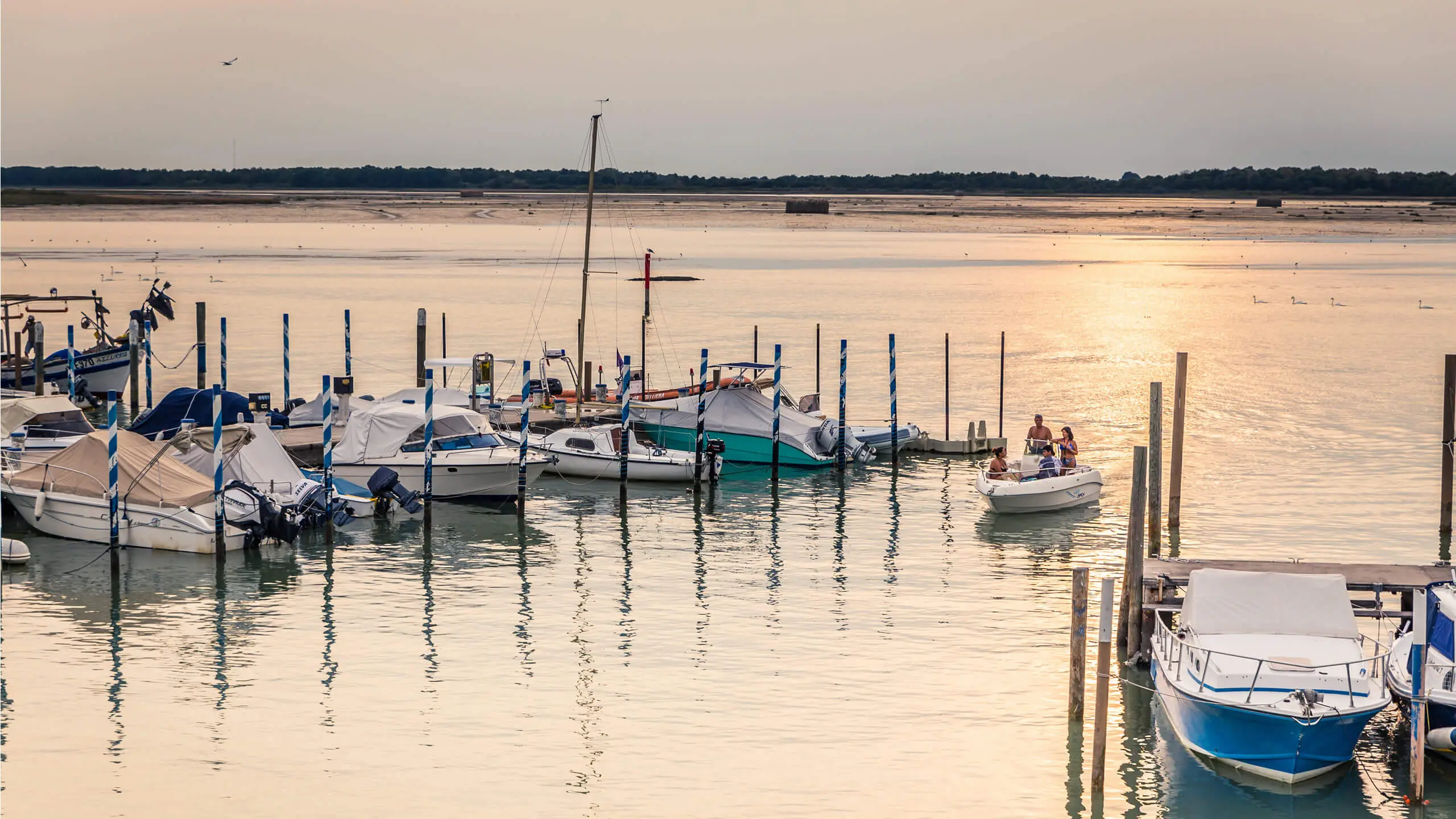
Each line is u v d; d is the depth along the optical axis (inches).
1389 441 1984.5
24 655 1088.2
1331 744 855.7
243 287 4256.9
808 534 1502.2
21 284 4212.6
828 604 1235.2
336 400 1852.9
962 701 997.8
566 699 1000.2
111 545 1289.4
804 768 884.6
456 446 1622.8
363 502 1529.3
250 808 826.2
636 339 3083.2
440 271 5073.8
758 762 894.4
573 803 834.8
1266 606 940.0
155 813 818.2
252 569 1339.8
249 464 1459.2
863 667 1067.9
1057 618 1191.6
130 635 1141.7
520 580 1317.7
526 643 1127.0
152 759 892.6
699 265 5605.3
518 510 1553.9
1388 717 976.9
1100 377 2588.6
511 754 904.3
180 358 2736.2
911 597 1256.8
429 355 2768.2
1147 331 3356.3
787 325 3341.5
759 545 1451.8
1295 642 928.9
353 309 3617.1
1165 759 906.7
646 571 1350.9
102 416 2215.8
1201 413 2224.4
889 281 4815.5
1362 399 2358.5
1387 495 1631.4
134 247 6441.9
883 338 3122.5
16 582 1282.0
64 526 1417.3
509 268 5280.5
